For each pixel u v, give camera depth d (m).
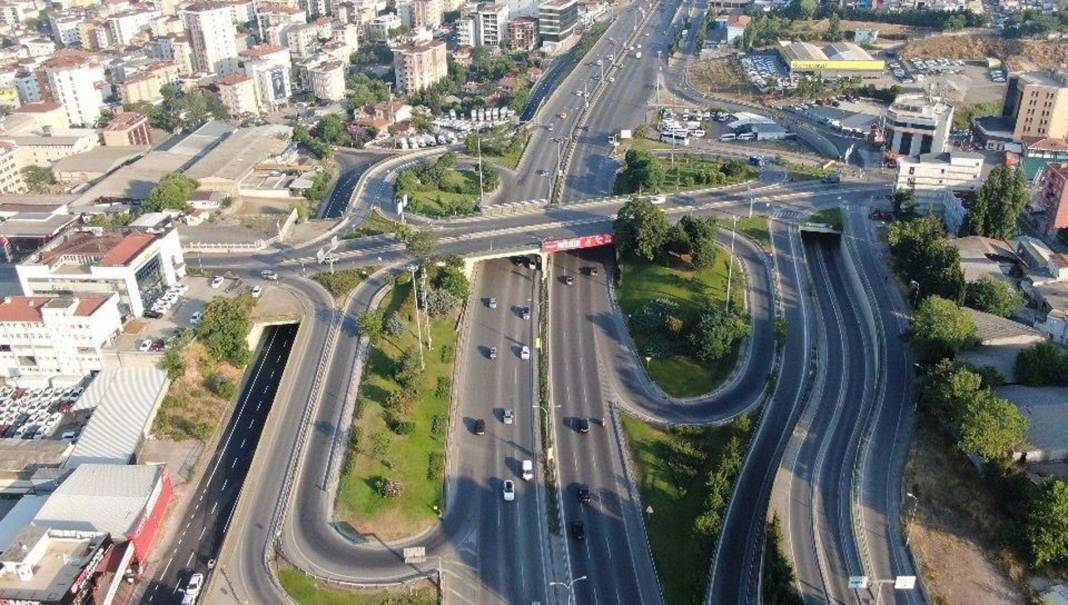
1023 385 199.38
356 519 183.25
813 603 155.75
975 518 171.75
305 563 172.50
